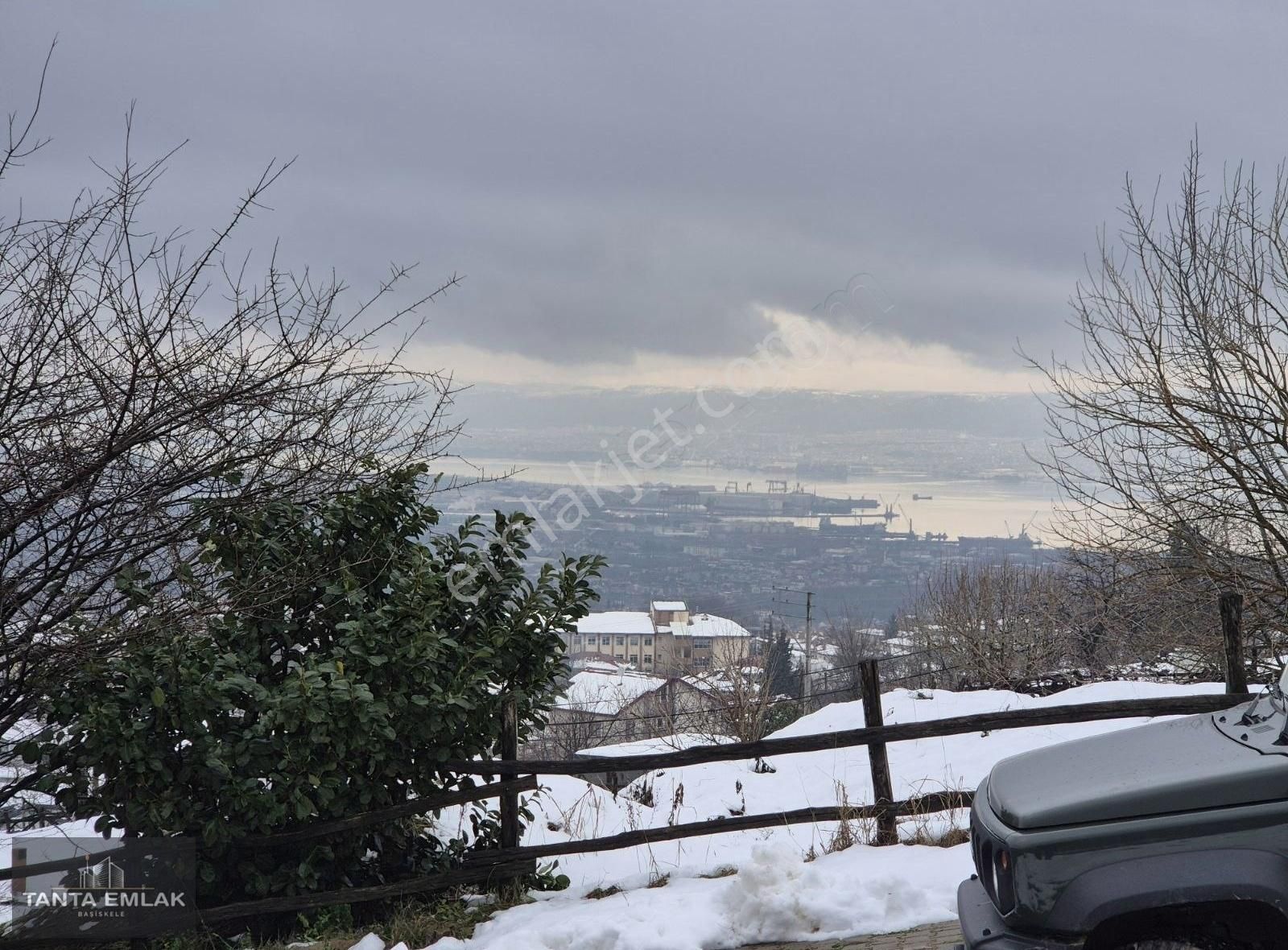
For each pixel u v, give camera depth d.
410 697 7.42
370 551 7.98
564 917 6.45
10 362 6.58
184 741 7.21
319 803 7.11
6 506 6.58
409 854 7.93
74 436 6.81
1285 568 13.19
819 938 5.66
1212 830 3.66
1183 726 4.57
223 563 7.49
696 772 12.60
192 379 7.05
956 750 11.21
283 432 7.36
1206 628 13.88
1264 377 12.57
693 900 6.24
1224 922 3.73
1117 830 3.75
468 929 6.75
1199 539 13.47
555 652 8.33
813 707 25.98
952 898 5.82
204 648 7.18
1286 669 4.61
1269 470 12.74
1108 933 3.79
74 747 6.80
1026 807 3.99
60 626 6.88
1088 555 14.74
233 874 7.34
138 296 6.89
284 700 7.00
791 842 7.84
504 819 7.58
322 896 7.15
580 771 7.34
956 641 23.58
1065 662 21.69
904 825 7.21
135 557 7.07
